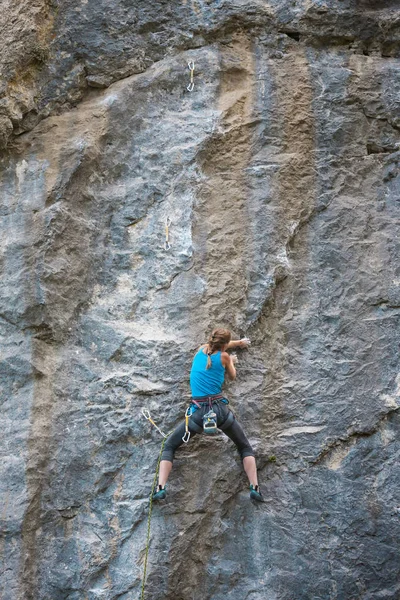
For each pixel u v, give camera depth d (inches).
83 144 243.0
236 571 219.9
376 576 222.1
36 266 231.8
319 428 233.5
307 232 250.1
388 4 268.8
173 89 256.1
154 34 259.8
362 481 230.4
